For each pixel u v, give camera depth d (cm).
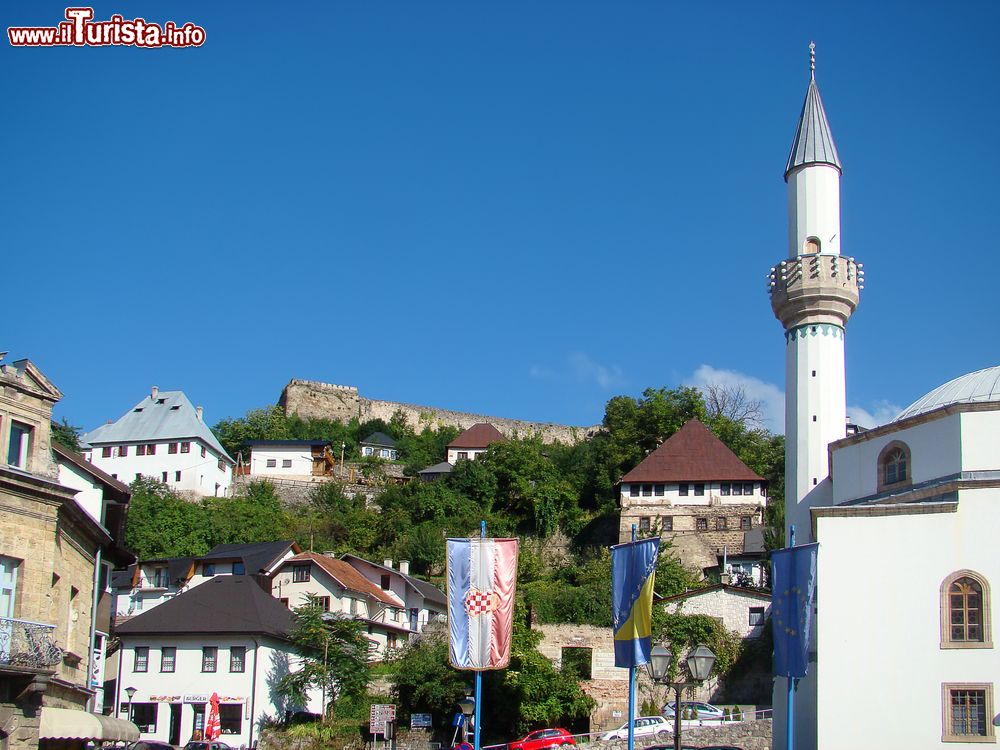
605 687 6438
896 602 4009
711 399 12425
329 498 11281
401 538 9956
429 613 8475
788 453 5550
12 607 3394
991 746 3822
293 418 14288
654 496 9525
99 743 4075
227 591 6881
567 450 12238
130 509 9562
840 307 5572
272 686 6494
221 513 10344
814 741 4628
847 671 3994
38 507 3494
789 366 5647
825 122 5969
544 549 10169
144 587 8075
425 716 5678
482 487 10794
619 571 3494
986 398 4669
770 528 8581
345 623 6575
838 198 5853
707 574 8888
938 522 4028
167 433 11250
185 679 6500
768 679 6569
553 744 5331
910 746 3888
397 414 15288
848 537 4097
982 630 3912
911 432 4634
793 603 3622
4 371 3462
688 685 3303
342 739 5906
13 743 3259
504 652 3453
